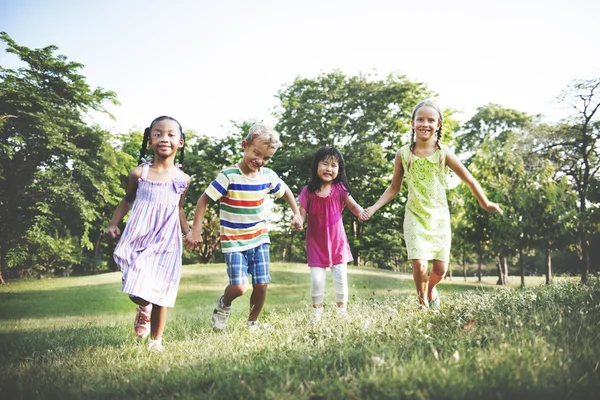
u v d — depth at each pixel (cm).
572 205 1669
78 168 2180
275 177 456
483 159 1930
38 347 360
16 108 2006
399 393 172
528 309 327
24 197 2042
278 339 321
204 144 3141
